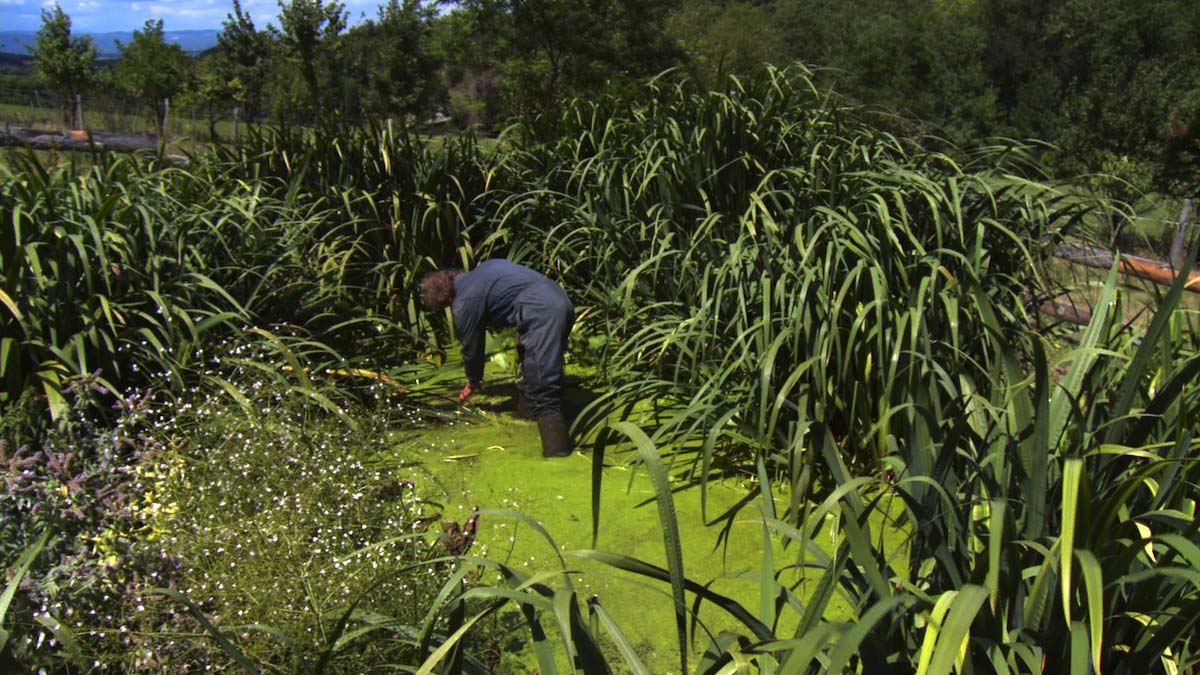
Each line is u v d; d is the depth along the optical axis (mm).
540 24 19250
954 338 3359
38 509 2678
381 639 2627
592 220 5488
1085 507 1871
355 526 3238
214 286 4242
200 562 2859
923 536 2344
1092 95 16547
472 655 2648
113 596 2652
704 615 3125
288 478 3371
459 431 4793
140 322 4301
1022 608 2090
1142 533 2055
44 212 4270
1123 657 2035
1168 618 2098
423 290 4566
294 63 25391
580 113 6617
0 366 3555
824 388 3678
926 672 1709
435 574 2873
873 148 5000
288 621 2568
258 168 6289
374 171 6355
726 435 4223
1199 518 1913
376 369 5113
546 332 4375
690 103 5750
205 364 4297
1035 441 2078
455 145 6746
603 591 3266
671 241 5168
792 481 3033
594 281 5730
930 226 4449
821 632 1621
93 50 27062
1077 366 2459
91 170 5086
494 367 5637
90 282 4062
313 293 5230
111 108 25750
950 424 2678
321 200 5848
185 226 4684
